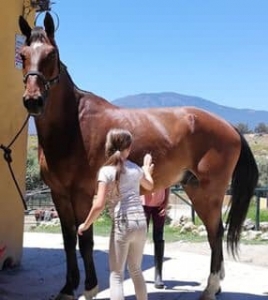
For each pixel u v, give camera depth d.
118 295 4.52
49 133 5.41
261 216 16.02
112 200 4.60
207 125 6.01
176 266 8.10
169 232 12.68
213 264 6.03
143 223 4.58
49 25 5.24
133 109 5.89
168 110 5.99
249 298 6.22
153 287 6.73
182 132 5.86
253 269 7.96
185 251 9.95
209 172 5.97
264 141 98.06
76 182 5.44
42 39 5.12
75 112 5.49
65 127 5.41
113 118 5.63
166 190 6.43
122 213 4.53
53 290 6.37
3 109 6.89
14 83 7.11
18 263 7.55
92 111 5.57
